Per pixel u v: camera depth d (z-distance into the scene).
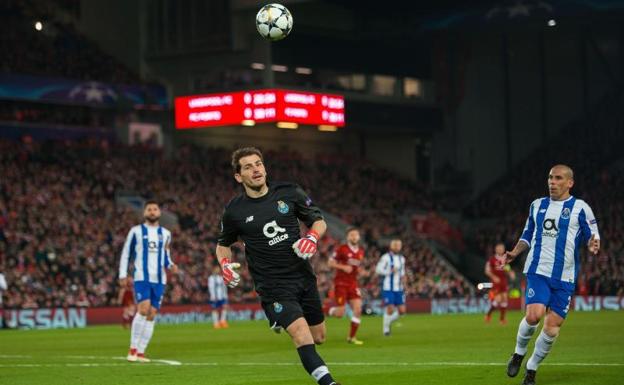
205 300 118.19
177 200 136.88
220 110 141.38
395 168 175.38
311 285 31.34
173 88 154.00
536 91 173.88
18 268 108.31
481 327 86.50
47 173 129.12
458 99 171.75
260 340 72.94
